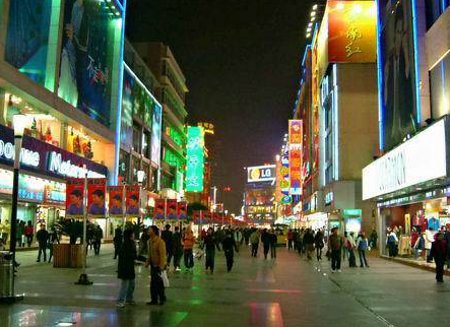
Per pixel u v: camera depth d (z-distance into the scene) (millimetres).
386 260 30688
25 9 35250
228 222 77188
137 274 19781
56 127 43219
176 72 95125
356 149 52281
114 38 55906
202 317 10609
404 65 32188
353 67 53250
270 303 12781
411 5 30812
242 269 23266
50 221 39219
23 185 33562
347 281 18344
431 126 21625
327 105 60375
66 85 42031
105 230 53750
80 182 22797
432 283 17812
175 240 21844
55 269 20953
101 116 51406
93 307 11547
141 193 29625
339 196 51656
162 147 85375
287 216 140750
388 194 30438
